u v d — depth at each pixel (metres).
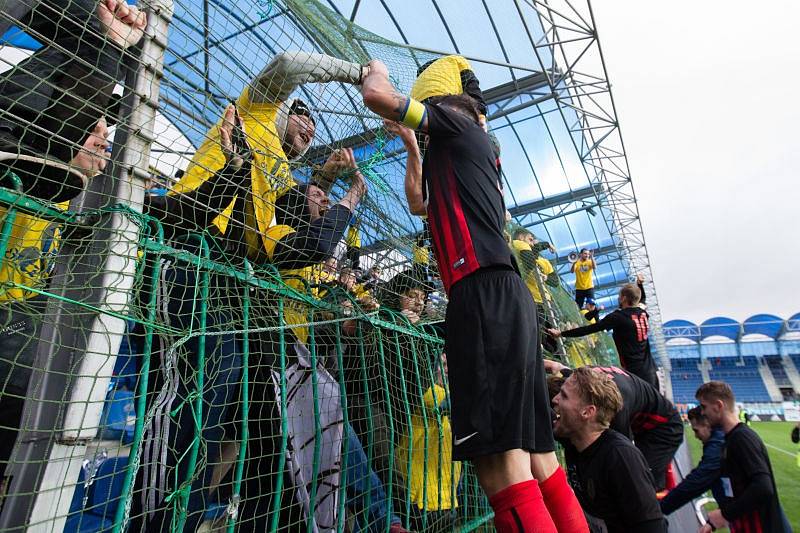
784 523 3.33
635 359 4.70
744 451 3.43
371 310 2.10
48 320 1.03
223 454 1.51
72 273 1.04
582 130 13.31
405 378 2.15
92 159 1.24
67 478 0.91
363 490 1.75
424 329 2.49
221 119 1.44
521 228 4.69
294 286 1.87
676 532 5.27
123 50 1.13
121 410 1.34
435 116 1.57
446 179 1.57
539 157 13.99
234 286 1.39
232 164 1.46
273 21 1.67
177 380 1.15
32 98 1.22
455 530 2.23
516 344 1.35
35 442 0.93
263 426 1.53
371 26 8.95
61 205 1.23
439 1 8.71
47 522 0.87
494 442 1.26
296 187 1.78
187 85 1.37
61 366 0.98
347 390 1.94
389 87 1.56
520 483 1.28
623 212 18.23
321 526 1.54
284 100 1.81
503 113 11.77
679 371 55.81
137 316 1.07
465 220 1.49
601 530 3.10
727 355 54.50
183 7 1.34
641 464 2.42
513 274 1.46
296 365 1.69
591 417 2.50
